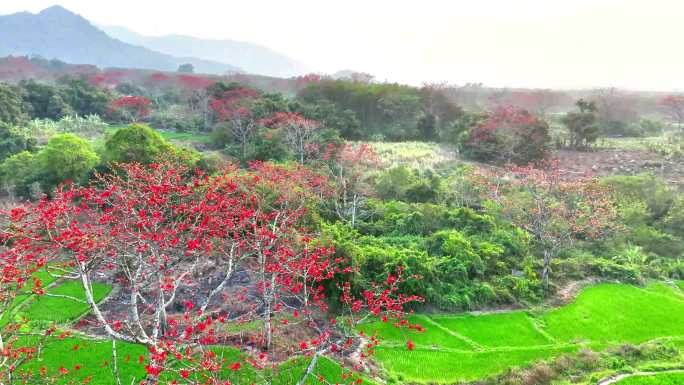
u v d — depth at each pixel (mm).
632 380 20078
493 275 30234
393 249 28797
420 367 21031
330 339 22312
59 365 18328
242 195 26828
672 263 34375
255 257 27625
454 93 117062
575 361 21516
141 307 23922
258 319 23219
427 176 49781
